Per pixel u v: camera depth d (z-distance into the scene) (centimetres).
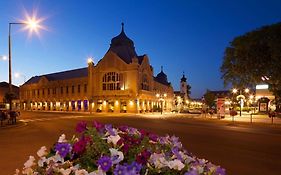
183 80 11725
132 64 6306
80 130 365
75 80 7325
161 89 8444
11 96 2891
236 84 2894
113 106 6512
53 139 1691
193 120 3847
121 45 6931
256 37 2436
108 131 353
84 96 7088
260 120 3734
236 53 2616
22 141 1600
